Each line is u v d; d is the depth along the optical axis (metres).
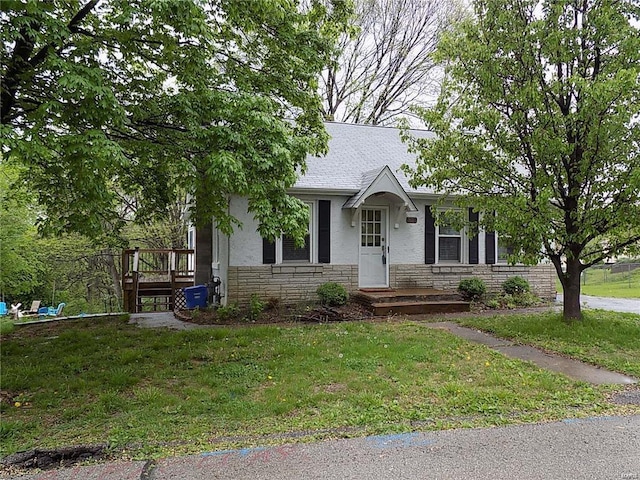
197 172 6.29
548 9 7.74
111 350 6.86
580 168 7.62
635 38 7.11
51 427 4.01
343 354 6.44
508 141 8.15
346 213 11.70
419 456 3.44
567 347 6.97
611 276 25.73
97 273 24.53
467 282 12.06
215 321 9.60
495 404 4.55
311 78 8.26
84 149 4.95
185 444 3.65
